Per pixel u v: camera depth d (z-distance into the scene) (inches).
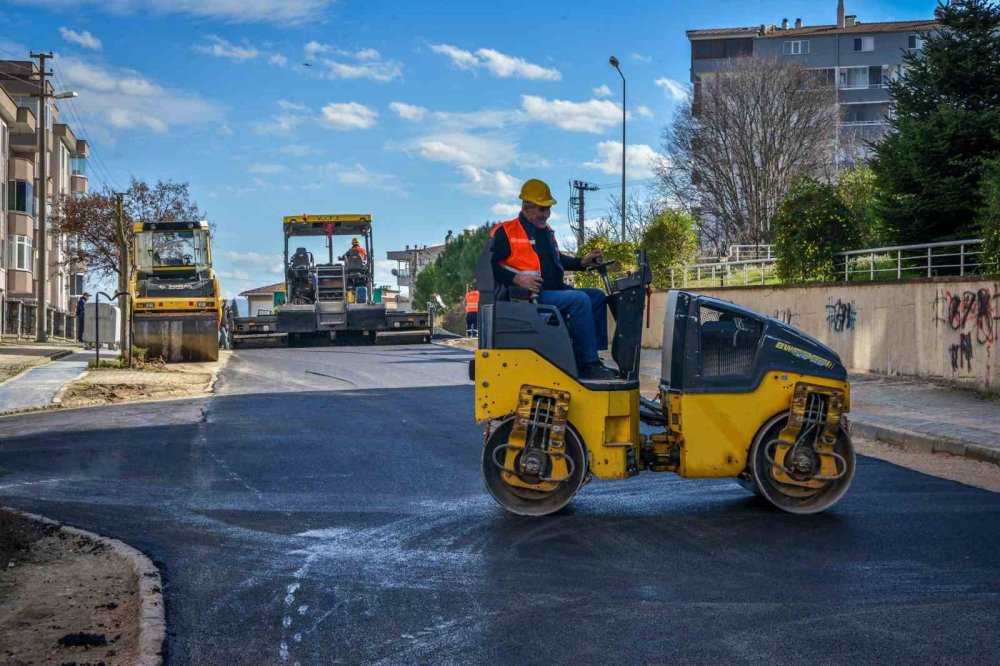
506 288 323.0
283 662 198.4
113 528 311.7
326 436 501.4
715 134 1743.4
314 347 1385.3
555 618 221.0
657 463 323.6
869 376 753.0
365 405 630.5
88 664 193.3
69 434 520.7
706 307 318.7
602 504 334.3
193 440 493.7
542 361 311.3
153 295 1079.0
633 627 214.2
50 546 285.9
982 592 236.5
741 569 257.3
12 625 216.1
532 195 316.8
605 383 311.1
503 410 312.8
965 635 207.2
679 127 1803.6
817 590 238.7
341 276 1432.1
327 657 200.7
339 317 1395.2
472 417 564.4
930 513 319.9
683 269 1307.8
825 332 849.5
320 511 332.5
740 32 3223.4
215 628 217.9
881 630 210.5
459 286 3189.0
